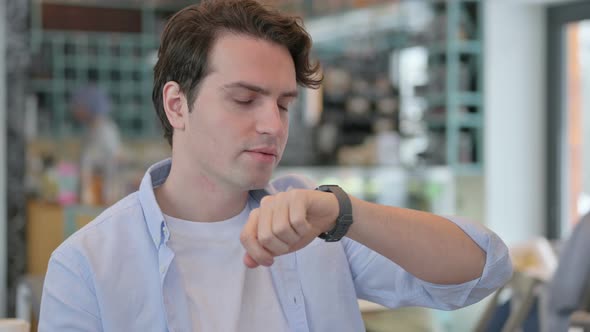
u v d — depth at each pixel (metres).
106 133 5.60
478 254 1.10
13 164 5.18
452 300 1.17
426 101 6.29
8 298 5.09
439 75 6.17
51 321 1.12
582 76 5.96
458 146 6.09
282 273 1.23
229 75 1.07
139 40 6.13
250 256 0.95
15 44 5.23
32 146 5.59
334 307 1.25
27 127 5.46
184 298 1.14
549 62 6.14
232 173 1.09
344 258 1.28
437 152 6.18
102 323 1.12
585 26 5.91
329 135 6.36
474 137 6.16
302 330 1.22
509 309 3.08
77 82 5.95
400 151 6.38
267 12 1.11
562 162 6.09
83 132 5.87
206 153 1.11
